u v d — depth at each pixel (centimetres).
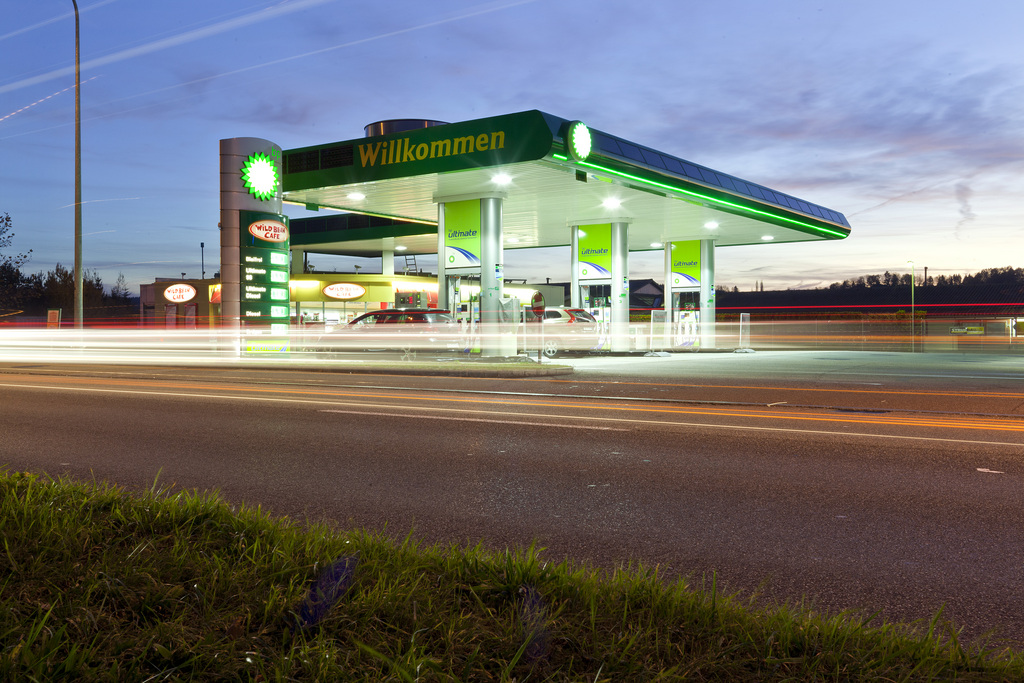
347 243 4159
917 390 1391
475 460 702
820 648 275
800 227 3136
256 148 2233
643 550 443
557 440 809
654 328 3481
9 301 3959
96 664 243
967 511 528
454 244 2342
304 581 315
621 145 2083
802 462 693
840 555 435
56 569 315
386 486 599
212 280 4203
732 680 250
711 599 321
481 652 263
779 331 5691
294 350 2467
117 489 473
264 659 253
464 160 1912
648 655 264
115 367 2062
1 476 484
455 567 343
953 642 283
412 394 1284
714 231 3247
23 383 1502
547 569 342
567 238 3550
